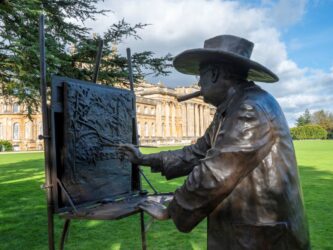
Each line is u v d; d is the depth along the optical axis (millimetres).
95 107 2562
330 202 7023
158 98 71188
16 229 5500
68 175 2268
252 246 1539
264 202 1540
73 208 2127
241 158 1486
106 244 4668
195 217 1570
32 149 54000
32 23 7586
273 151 1559
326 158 19969
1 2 6766
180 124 77062
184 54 1729
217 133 1710
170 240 4777
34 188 10078
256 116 1539
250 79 1994
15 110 54594
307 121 96875
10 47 7184
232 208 1581
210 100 1811
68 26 8336
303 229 1636
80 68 8328
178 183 10398
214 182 1485
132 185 3006
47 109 2152
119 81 8375
